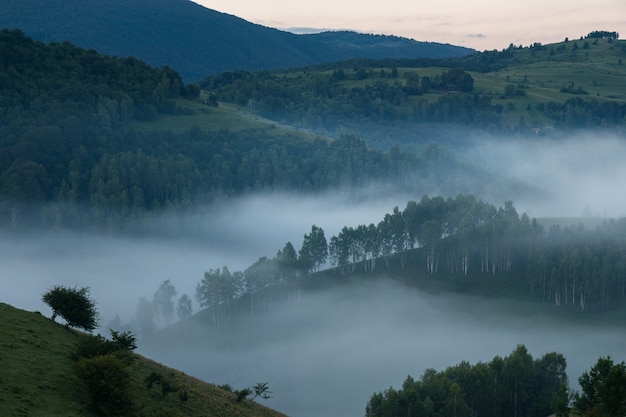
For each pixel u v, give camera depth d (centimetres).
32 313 8631
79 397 6894
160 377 8356
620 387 10088
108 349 7969
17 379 6731
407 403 12219
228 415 8694
